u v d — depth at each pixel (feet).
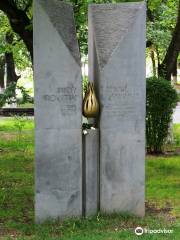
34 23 28.76
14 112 102.12
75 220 29.43
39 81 29.01
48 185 29.63
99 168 30.30
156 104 52.31
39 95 29.09
